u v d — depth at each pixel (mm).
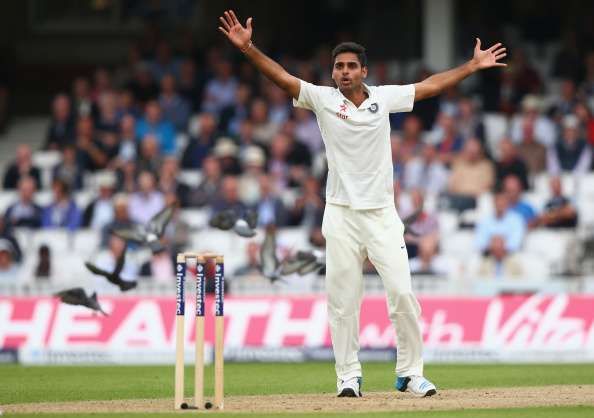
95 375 46031
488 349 52281
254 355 53062
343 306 33562
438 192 66188
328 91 32938
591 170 68062
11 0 91188
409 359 33906
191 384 41750
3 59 89688
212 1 89188
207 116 71562
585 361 51844
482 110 75438
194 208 66000
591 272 59625
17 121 86125
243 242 63531
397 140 67000
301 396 35781
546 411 30469
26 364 52562
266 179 64250
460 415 29594
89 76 90750
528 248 61625
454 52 80625
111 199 67562
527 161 68438
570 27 80750
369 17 84250
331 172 33250
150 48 79625
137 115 75625
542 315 52438
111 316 53344
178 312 30906
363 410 30656
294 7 86250
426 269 58281
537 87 74750
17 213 67875
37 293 55969
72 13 92062
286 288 54781
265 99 75062
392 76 82562
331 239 33312
